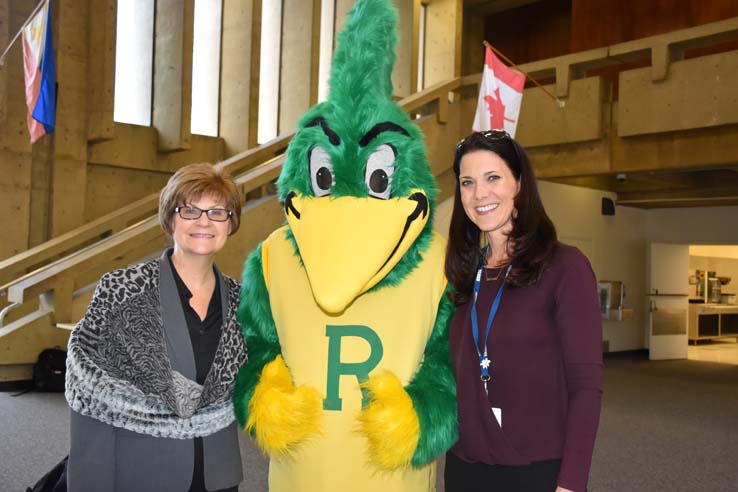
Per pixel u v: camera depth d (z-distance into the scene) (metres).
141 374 1.70
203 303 1.86
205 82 9.35
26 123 7.67
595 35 9.77
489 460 1.71
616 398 7.12
